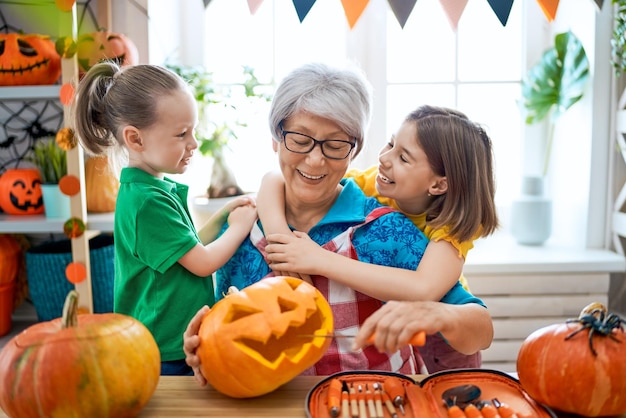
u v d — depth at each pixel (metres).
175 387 0.82
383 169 1.09
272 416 0.73
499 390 0.78
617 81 1.96
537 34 2.12
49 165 1.81
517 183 2.25
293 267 1.00
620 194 1.98
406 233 1.06
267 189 1.15
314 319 0.85
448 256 1.00
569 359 0.70
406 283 0.96
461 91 2.15
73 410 0.67
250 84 1.89
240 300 0.80
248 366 0.74
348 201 1.12
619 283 2.04
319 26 2.07
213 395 0.80
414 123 1.06
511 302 1.93
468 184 1.04
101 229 1.71
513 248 2.08
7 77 1.73
